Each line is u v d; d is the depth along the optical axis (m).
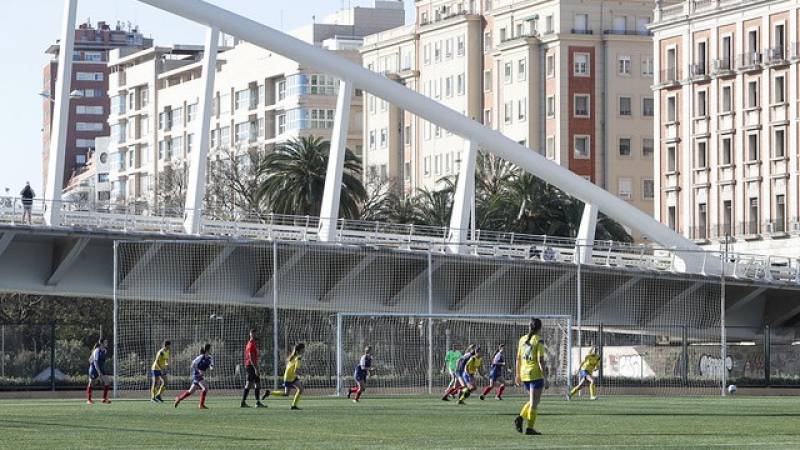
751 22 155.38
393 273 97.38
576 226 148.38
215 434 42.38
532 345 41.81
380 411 57.50
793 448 36.03
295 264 94.25
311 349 102.81
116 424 47.72
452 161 197.62
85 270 90.12
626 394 84.06
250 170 183.50
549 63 184.62
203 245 91.12
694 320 109.06
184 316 111.69
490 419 50.94
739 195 157.62
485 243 98.75
